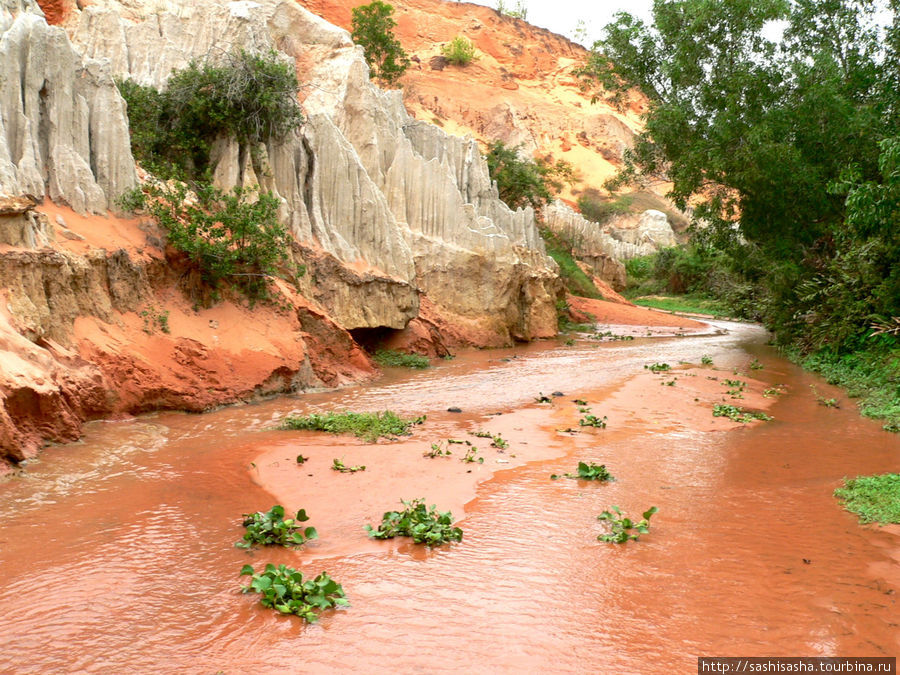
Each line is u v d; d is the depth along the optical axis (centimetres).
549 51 10562
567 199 8325
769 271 2411
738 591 563
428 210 2541
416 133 2892
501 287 2602
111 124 1390
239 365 1382
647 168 2720
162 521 701
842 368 1914
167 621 501
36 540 641
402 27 9369
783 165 2164
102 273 1238
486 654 462
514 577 586
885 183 1839
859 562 622
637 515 750
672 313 4803
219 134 1805
